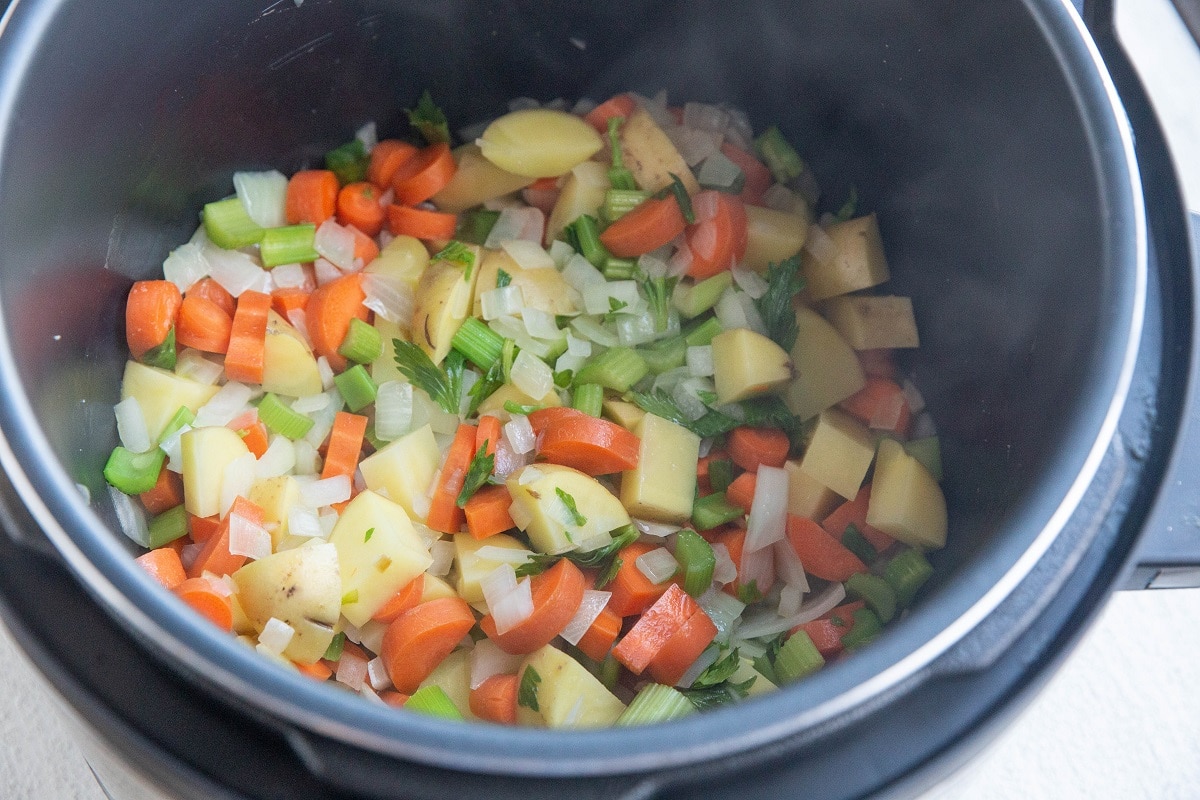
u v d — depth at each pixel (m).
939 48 0.43
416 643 0.43
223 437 0.45
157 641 0.34
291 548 0.44
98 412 0.44
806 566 0.46
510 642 0.43
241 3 0.44
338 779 0.34
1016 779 0.46
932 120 0.45
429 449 0.46
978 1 0.41
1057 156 0.40
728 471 0.47
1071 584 0.36
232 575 0.43
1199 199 0.50
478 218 0.50
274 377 0.47
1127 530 0.37
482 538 0.45
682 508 0.46
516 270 0.48
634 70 0.49
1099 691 0.47
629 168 0.49
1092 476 0.36
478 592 0.44
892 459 0.46
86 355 0.43
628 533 0.45
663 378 0.48
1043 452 0.37
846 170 0.49
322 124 0.48
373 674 0.44
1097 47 0.40
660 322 0.48
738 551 0.46
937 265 0.46
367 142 0.50
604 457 0.45
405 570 0.43
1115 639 0.47
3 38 0.38
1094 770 0.46
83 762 0.45
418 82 0.49
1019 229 0.42
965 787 0.40
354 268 0.49
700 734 0.34
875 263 0.48
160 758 0.35
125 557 0.34
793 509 0.47
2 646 0.46
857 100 0.47
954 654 0.35
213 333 0.46
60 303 0.41
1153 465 0.37
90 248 0.43
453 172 0.49
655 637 0.44
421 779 0.34
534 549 0.45
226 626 0.42
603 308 0.48
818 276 0.49
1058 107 0.40
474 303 0.48
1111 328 0.37
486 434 0.46
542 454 0.46
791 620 0.45
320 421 0.47
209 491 0.44
